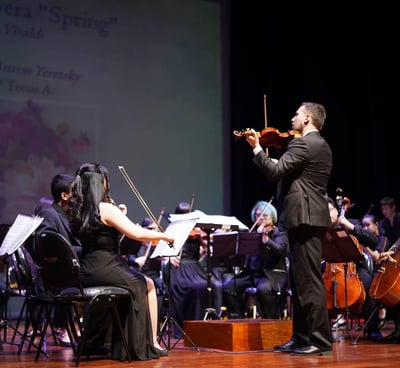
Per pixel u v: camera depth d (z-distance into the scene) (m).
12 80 8.04
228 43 9.55
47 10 8.28
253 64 9.44
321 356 3.66
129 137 8.68
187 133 9.07
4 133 7.96
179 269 5.65
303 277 3.72
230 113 9.46
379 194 8.26
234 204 9.34
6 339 5.16
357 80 8.50
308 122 3.95
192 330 4.27
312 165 3.76
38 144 8.14
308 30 8.94
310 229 3.73
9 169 7.97
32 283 4.13
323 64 8.81
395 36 8.03
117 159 8.59
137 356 3.54
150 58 8.90
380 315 6.16
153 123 8.85
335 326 5.64
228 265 5.52
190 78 9.16
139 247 5.33
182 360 3.54
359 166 8.52
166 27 9.04
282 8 9.17
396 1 8.00
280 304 5.75
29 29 8.16
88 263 3.62
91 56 8.52
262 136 3.93
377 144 8.25
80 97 8.42
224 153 9.38
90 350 3.89
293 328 3.84
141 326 3.58
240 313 5.84
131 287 3.59
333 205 5.12
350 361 3.43
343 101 8.65
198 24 9.27
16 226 3.83
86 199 3.64
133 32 8.80
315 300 3.71
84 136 8.41
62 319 4.65
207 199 9.13
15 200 7.97
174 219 4.00
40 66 8.20
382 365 3.26
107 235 3.64
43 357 3.84
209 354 3.83
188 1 9.22
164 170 8.87
